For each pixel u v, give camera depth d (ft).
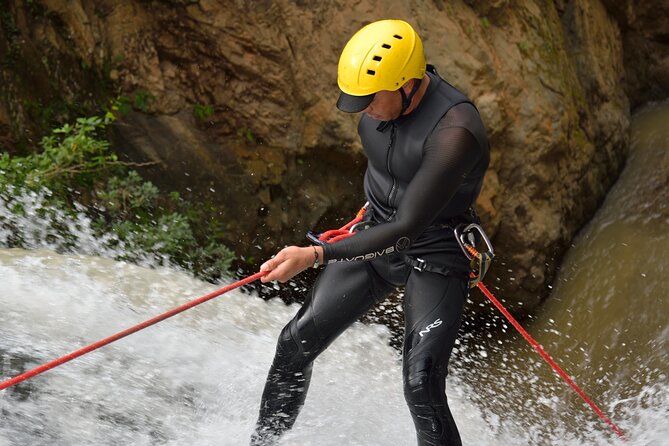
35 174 32.86
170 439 19.60
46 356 20.27
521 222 39.78
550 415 34.37
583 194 43.32
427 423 18.15
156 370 21.91
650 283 40.24
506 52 39.86
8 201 32.17
